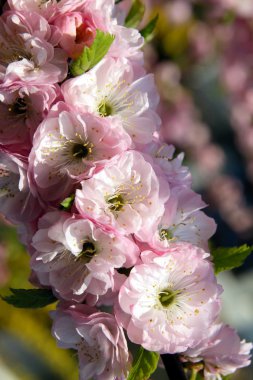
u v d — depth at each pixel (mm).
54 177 334
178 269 338
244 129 995
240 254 363
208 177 1085
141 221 330
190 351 352
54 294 343
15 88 330
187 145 1002
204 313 340
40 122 336
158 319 333
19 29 339
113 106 346
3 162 335
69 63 339
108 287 325
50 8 338
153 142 352
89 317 333
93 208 324
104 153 332
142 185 332
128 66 345
